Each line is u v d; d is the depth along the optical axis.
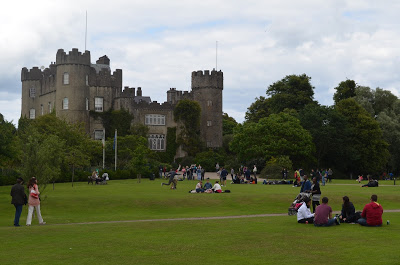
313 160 76.62
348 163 84.25
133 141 83.31
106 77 95.75
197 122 97.94
